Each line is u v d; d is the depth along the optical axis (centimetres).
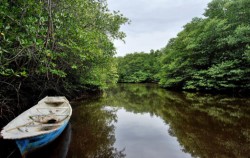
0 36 398
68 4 683
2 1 402
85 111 1071
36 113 645
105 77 1702
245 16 1556
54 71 582
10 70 441
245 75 1452
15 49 462
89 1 1006
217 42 1727
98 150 534
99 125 790
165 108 1164
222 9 1866
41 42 409
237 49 1543
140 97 1722
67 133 679
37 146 434
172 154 513
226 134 654
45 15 501
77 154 502
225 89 1694
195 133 678
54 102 852
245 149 530
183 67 2192
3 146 495
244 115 905
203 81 1794
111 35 1201
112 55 1277
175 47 2631
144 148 556
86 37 718
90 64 1209
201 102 1321
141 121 870
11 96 782
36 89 957
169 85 2577
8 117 684
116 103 1375
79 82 1402
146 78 4684
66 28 586
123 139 631
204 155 500
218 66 1620
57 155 492
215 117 888
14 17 415
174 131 709
